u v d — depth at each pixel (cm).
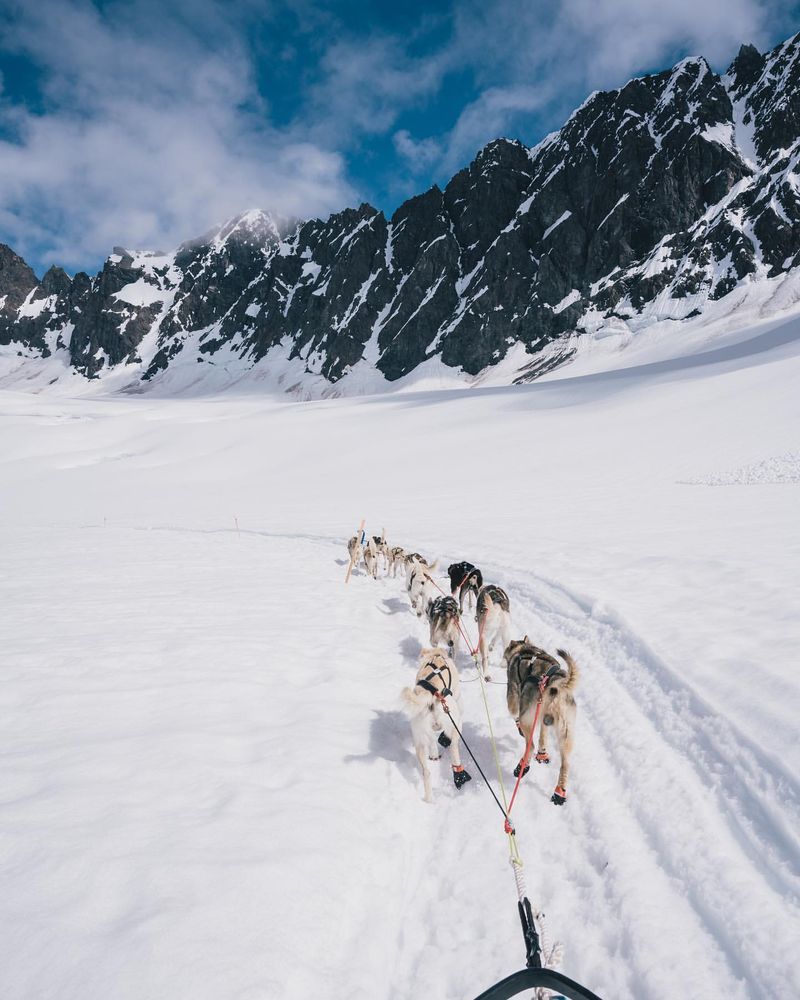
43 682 679
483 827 444
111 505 4044
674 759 482
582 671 689
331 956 313
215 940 303
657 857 386
